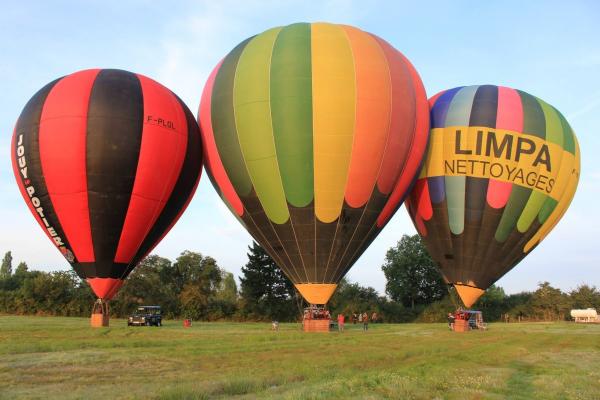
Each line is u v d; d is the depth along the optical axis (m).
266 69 23.50
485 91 28.47
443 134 27.72
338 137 22.52
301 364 14.34
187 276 65.12
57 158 22.64
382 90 23.27
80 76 24.19
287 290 58.69
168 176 24.02
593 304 61.38
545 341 24.20
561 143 27.97
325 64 23.14
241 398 9.74
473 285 27.69
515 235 27.36
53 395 9.84
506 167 26.78
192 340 20.61
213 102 24.67
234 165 23.88
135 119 23.27
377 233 24.95
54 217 23.20
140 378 11.85
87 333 22.97
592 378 13.49
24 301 52.25
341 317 31.23
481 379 12.52
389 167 23.59
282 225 23.58
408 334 26.73
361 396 9.75
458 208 27.17
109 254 23.62
